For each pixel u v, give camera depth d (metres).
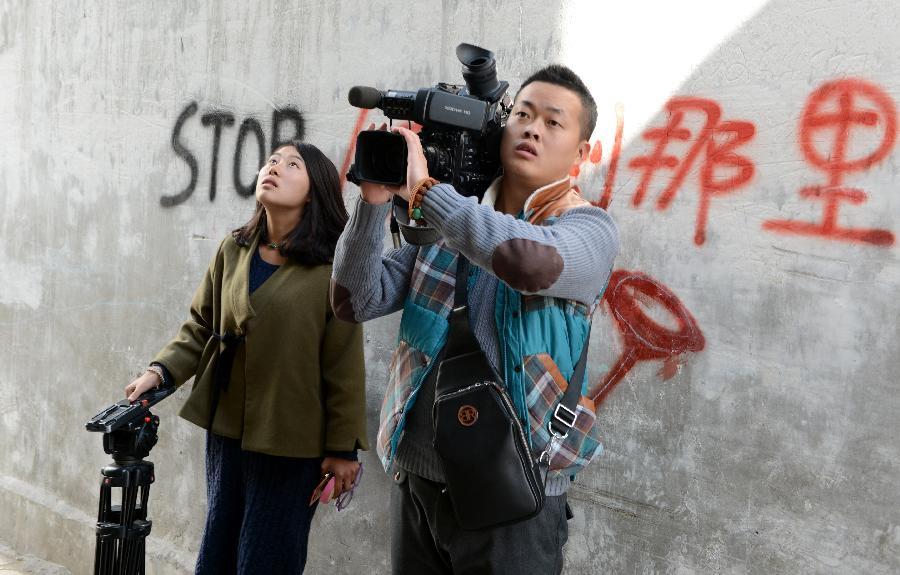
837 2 2.10
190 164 3.73
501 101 2.06
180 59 3.77
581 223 1.89
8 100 4.61
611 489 2.52
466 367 1.90
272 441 2.73
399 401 2.02
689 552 2.37
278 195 2.76
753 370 2.25
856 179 2.08
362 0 3.11
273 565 2.76
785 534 2.20
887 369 2.04
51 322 4.41
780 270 2.20
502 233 1.77
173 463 3.85
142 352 3.96
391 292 2.10
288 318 2.76
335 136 3.20
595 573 2.56
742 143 2.25
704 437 2.34
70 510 4.30
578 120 1.97
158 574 3.81
